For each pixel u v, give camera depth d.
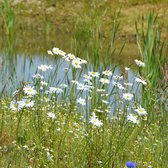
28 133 7.71
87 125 7.79
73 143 7.67
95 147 7.33
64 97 11.37
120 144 7.55
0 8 29.33
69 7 39.28
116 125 8.41
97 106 10.10
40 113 8.49
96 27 15.39
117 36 32.34
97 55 13.48
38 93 9.29
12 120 8.48
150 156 8.02
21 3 40.53
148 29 14.19
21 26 35.22
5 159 6.63
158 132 9.34
